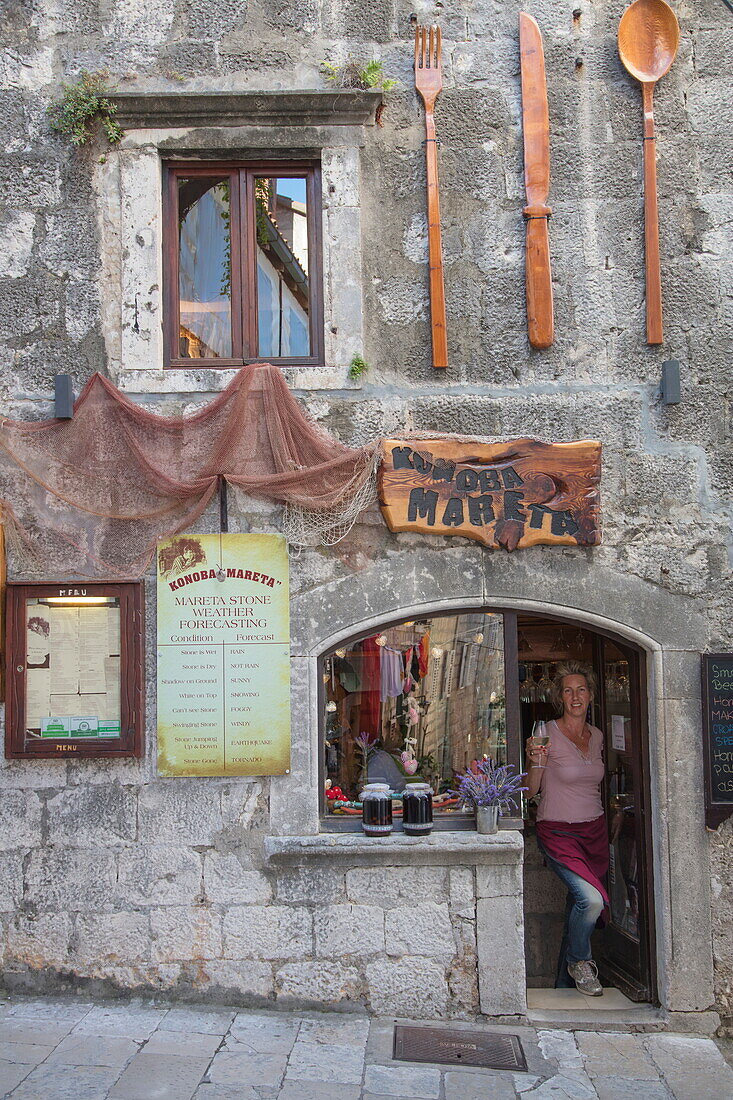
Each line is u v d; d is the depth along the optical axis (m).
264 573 5.18
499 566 5.20
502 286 5.36
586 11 5.47
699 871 5.09
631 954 5.46
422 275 5.36
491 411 5.29
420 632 5.32
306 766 5.13
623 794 5.61
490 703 5.29
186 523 5.19
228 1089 4.14
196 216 5.50
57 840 5.11
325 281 5.34
